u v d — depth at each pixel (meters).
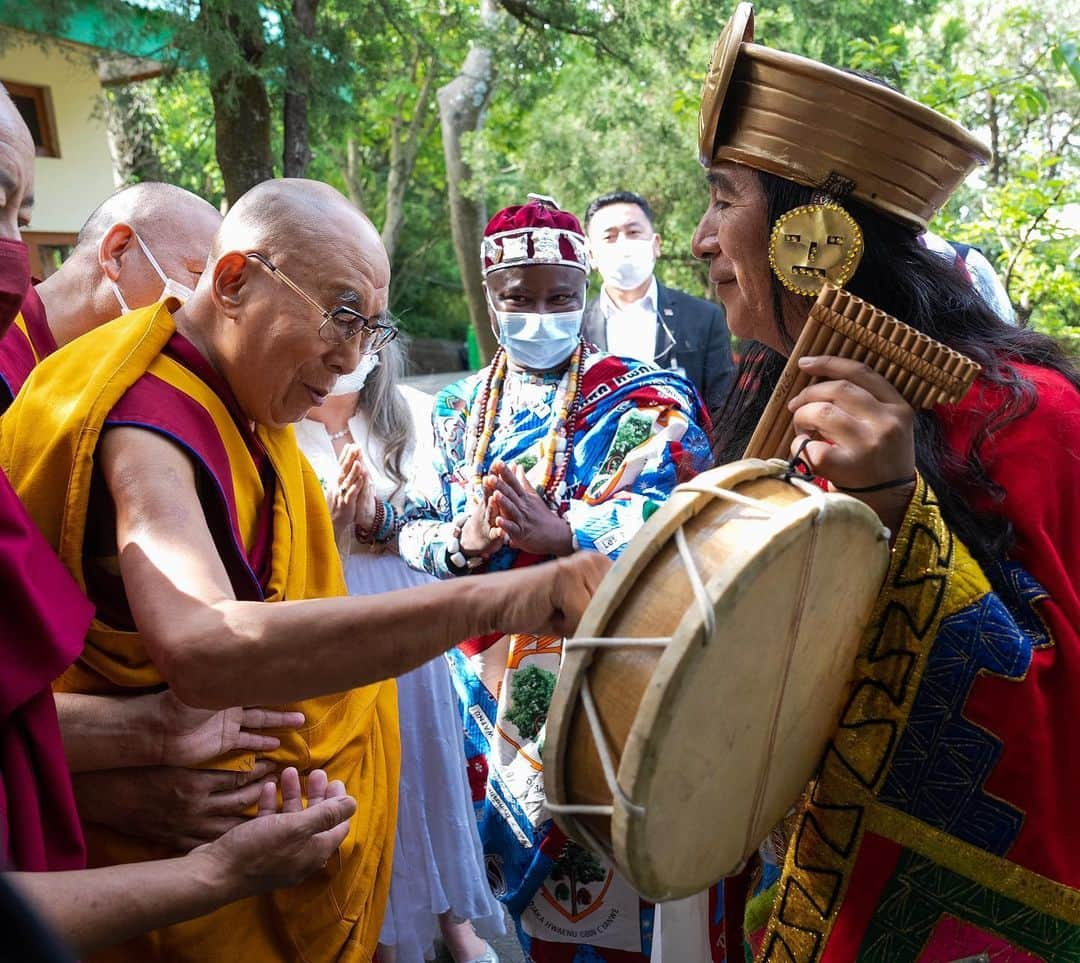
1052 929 1.19
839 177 1.21
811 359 1.15
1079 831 1.20
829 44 7.35
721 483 1.02
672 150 7.83
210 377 1.43
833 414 1.12
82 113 9.12
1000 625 1.16
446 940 2.55
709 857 1.07
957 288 1.32
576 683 0.97
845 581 1.09
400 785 2.30
